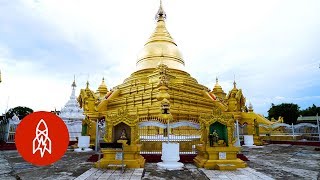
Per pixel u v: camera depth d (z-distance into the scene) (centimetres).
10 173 1164
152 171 1228
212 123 1388
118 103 2967
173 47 3572
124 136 1378
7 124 2844
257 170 1250
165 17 4012
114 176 1088
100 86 4059
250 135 2842
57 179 1027
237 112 3044
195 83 3309
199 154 1482
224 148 1338
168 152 1344
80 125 3562
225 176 1102
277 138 3616
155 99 2608
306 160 1630
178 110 2495
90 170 1232
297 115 6725
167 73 2998
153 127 2100
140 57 3562
